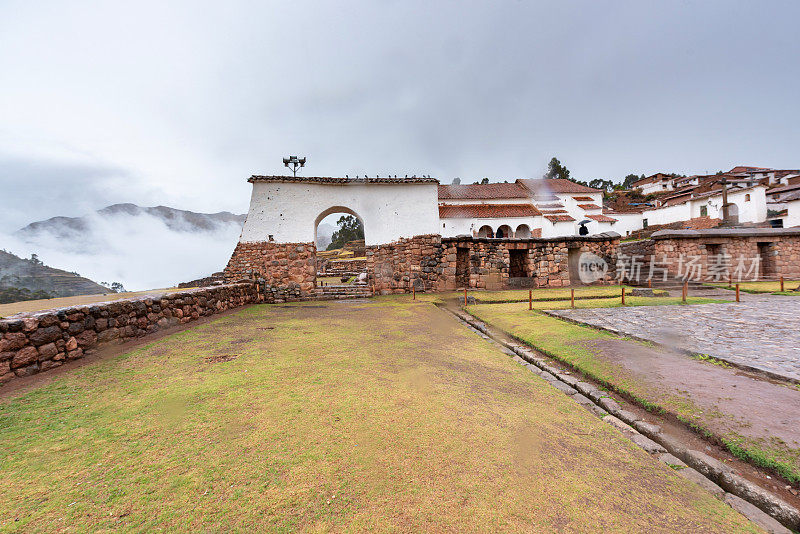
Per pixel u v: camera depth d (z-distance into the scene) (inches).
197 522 67.4
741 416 111.4
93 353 185.5
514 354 205.5
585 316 285.9
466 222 1129.4
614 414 124.9
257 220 492.1
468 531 66.1
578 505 74.5
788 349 180.2
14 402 122.9
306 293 494.3
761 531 69.5
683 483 84.4
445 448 94.7
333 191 520.1
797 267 567.5
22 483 78.7
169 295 262.4
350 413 115.0
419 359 181.2
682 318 271.3
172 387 137.3
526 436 103.3
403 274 532.4
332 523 67.4
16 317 151.0
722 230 569.3
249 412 115.0
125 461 87.4
